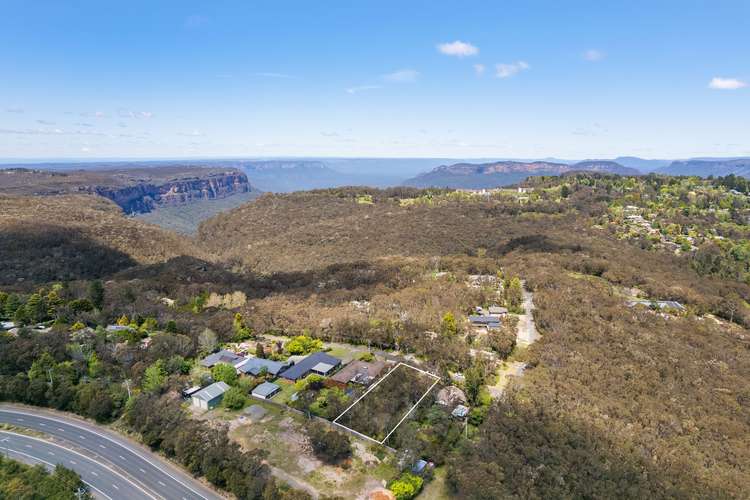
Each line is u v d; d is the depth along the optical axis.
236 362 95.69
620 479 56.56
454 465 61.66
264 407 79.88
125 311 117.69
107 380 83.81
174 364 90.19
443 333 100.94
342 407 76.88
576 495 55.62
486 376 83.75
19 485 61.72
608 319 104.88
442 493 60.31
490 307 118.50
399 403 76.94
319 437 68.00
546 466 59.34
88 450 71.00
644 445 63.06
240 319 114.44
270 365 92.75
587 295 117.56
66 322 108.62
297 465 64.88
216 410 78.88
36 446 71.69
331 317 113.31
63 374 84.75
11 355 87.06
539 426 66.38
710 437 66.25
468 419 73.06
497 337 95.50
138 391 82.25
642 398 73.44
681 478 57.12
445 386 82.00
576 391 74.62
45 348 89.81
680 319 108.75
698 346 94.31
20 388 81.69
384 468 64.25
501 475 58.28
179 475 65.81
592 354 87.25
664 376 81.69
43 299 114.19
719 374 82.81
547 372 82.19
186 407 79.81
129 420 75.00
